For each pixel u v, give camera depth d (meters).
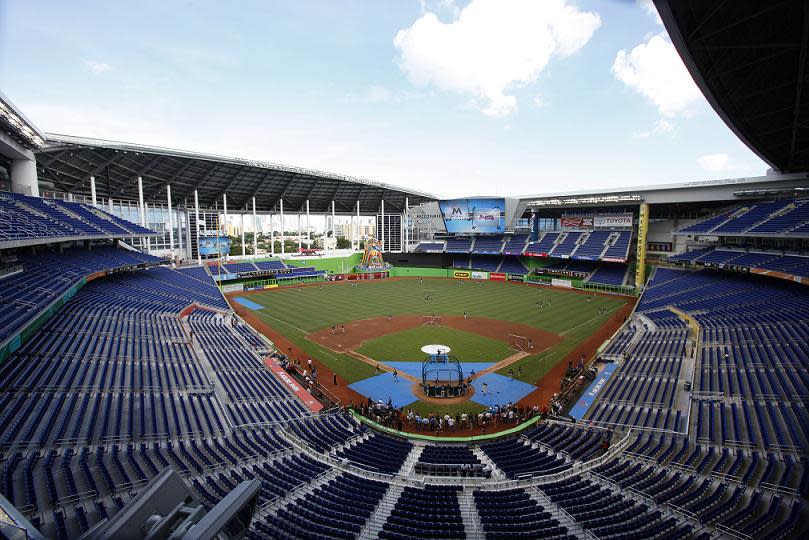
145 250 85.38
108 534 4.23
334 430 28.12
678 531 16.20
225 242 92.31
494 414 30.80
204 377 32.56
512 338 50.59
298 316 62.25
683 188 71.56
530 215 104.19
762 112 36.62
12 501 14.81
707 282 61.19
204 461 21.02
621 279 84.06
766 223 54.03
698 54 27.08
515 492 20.47
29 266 36.56
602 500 19.39
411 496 20.02
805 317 37.75
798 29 24.77
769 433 23.14
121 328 37.41
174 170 78.06
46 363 26.84
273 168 84.31
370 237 110.56
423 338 50.59
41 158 55.69
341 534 16.64
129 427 22.61
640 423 27.69
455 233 104.88
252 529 16.19
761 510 17.20
